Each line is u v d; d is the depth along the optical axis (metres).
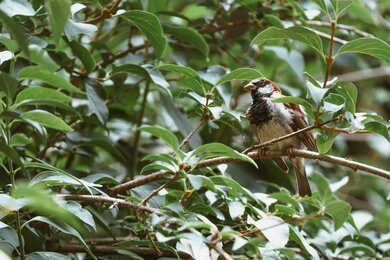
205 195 7.90
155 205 7.05
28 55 5.05
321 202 7.57
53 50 8.29
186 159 6.08
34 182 6.05
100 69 9.22
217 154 6.18
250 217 6.61
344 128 6.61
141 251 7.36
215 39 10.48
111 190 7.21
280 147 9.22
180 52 10.41
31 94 5.59
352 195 13.62
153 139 11.32
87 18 9.58
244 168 9.85
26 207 6.39
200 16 12.77
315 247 8.38
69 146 8.91
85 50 8.13
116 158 10.00
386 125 6.67
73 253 7.72
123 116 10.91
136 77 9.80
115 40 10.98
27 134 8.82
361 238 8.58
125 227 7.93
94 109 8.30
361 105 14.95
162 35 7.84
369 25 12.77
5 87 5.41
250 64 10.73
